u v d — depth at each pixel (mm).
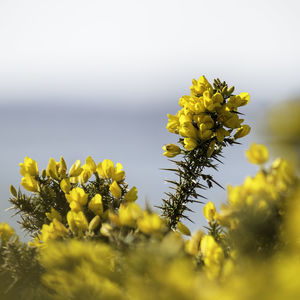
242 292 1215
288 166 1630
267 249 1635
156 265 1331
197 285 1312
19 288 1666
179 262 1341
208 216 1696
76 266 1625
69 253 1634
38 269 1664
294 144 1228
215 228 1692
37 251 1674
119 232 1665
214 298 1236
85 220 1697
